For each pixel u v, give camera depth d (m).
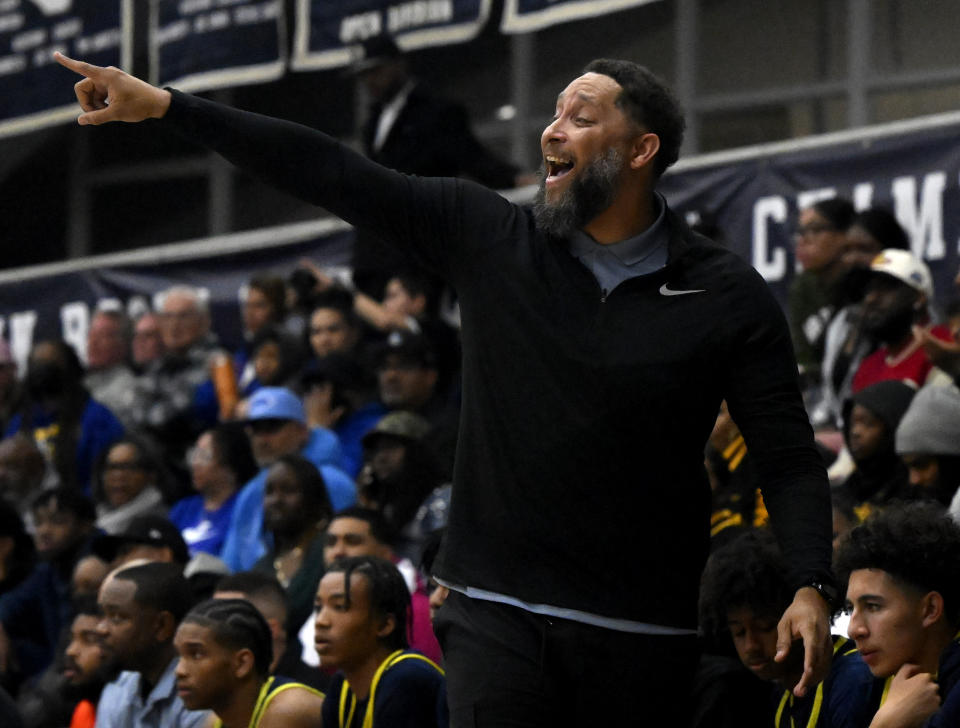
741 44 17.77
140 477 14.35
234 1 19.20
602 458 5.57
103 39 20.33
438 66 20.00
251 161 5.73
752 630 7.21
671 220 5.84
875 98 16.81
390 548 10.45
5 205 23.42
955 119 13.98
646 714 5.69
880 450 9.83
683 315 5.64
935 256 13.90
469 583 5.70
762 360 5.67
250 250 19.20
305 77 21.16
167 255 19.88
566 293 5.70
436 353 15.27
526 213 5.95
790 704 7.19
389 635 8.41
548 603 5.59
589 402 5.58
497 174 16.92
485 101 19.67
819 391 12.38
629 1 16.03
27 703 11.54
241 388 17.02
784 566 7.18
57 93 20.72
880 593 6.22
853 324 11.79
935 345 9.34
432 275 16.34
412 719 8.14
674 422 5.61
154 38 19.88
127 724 9.80
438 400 14.42
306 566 10.96
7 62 21.14
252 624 8.86
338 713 8.46
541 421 5.62
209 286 19.47
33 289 21.02
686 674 5.79
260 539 12.73
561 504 5.59
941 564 6.16
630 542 5.61
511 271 5.74
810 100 17.25
